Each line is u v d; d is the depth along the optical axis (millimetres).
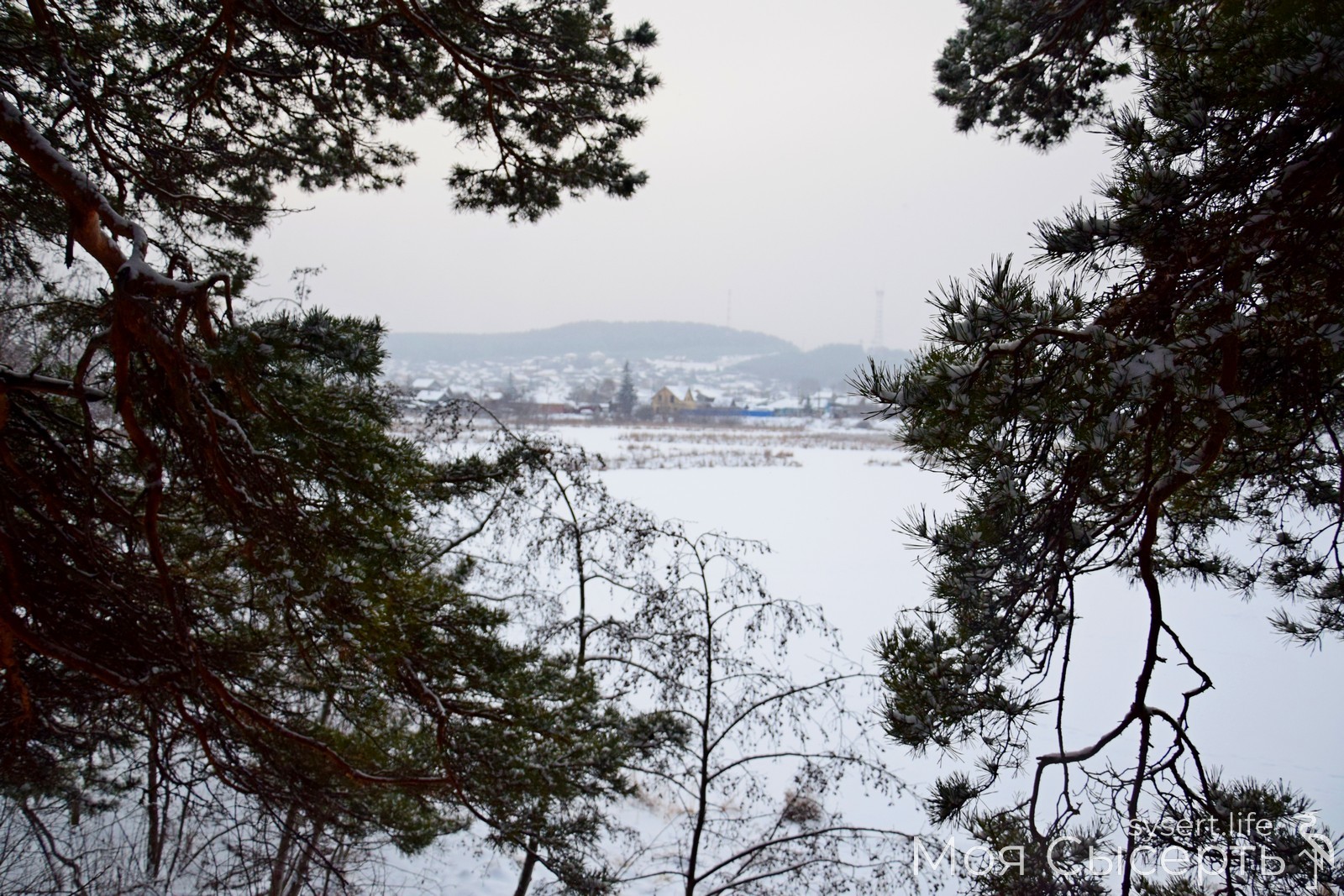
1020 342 2641
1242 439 2922
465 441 8023
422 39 5926
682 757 8539
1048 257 2773
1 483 4660
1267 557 4039
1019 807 3389
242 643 5969
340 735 6109
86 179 3762
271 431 4203
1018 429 2781
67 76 4859
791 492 37094
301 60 5836
